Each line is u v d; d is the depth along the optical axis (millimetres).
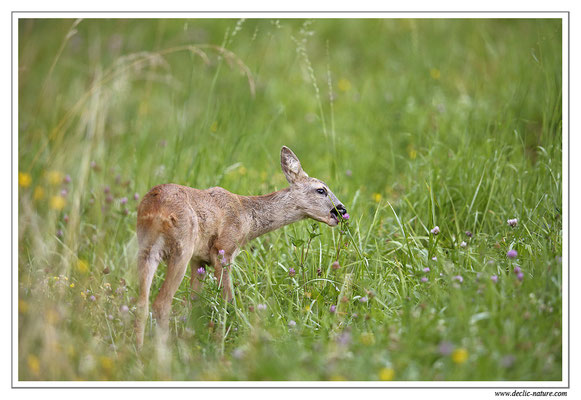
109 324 8852
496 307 7746
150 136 15281
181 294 9930
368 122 15625
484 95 15742
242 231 10102
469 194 11328
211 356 8148
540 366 7160
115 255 10984
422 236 10531
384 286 9281
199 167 12383
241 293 9516
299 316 8859
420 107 15875
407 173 12844
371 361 7227
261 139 14344
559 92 12234
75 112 13859
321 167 14086
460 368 6949
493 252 9500
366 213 11484
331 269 9875
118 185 12898
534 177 11594
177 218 8883
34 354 7848
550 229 9773
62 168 13148
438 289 8508
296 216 10555
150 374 7711
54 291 9148
